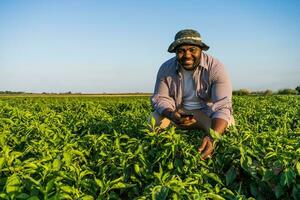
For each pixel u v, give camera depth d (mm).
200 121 2555
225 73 2383
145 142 1992
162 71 2531
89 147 2180
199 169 1840
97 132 2824
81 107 5891
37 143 2047
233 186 1762
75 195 1463
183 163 1832
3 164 1575
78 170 1670
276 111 4723
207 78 2381
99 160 1902
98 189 1632
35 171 1525
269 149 1869
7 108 4348
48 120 3158
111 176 1829
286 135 2344
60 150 1979
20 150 2264
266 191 1711
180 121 2307
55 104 6535
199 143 2213
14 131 2566
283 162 1692
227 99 2305
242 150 1775
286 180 1619
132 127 2828
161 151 1870
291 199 1699
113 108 6035
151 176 1752
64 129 2596
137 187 1765
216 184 1675
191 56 2260
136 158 1849
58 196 1287
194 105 2531
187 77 2455
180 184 1495
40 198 1337
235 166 1832
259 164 1811
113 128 2799
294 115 4035
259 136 2117
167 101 2516
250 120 4141
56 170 1572
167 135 1954
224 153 1853
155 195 1435
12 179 1342
